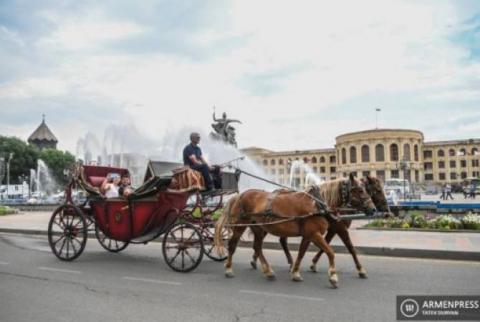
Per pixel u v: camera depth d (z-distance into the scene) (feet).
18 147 346.54
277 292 25.11
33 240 52.70
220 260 35.76
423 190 298.56
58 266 34.01
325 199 27.89
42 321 19.94
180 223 32.14
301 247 27.91
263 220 29.17
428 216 64.95
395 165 427.74
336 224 29.22
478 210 72.02
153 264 34.71
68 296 24.47
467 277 28.53
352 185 27.71
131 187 38.75
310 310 21.44
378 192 28.55
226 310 21.54
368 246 39.11
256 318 20.24
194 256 37.70
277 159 477.36
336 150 474.08
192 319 20.12
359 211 29.17
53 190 312.91
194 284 27.37
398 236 46.88
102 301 23.36
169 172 35.09
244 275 30.14
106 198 37.01
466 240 42.83
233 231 30.32
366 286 26.27
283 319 20.06
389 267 32.27
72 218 37.96
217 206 37.42
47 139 492.13
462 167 454.81
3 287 26.76
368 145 438.40
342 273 30.25
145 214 34.32
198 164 34.47
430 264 33.47
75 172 39.86
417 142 441.68
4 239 53.88
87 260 36.86
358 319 20.03
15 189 241.96
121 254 40.14
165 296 24.36
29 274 30.83
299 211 27.63
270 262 35.40
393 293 24.52
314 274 30.22
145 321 19.88
